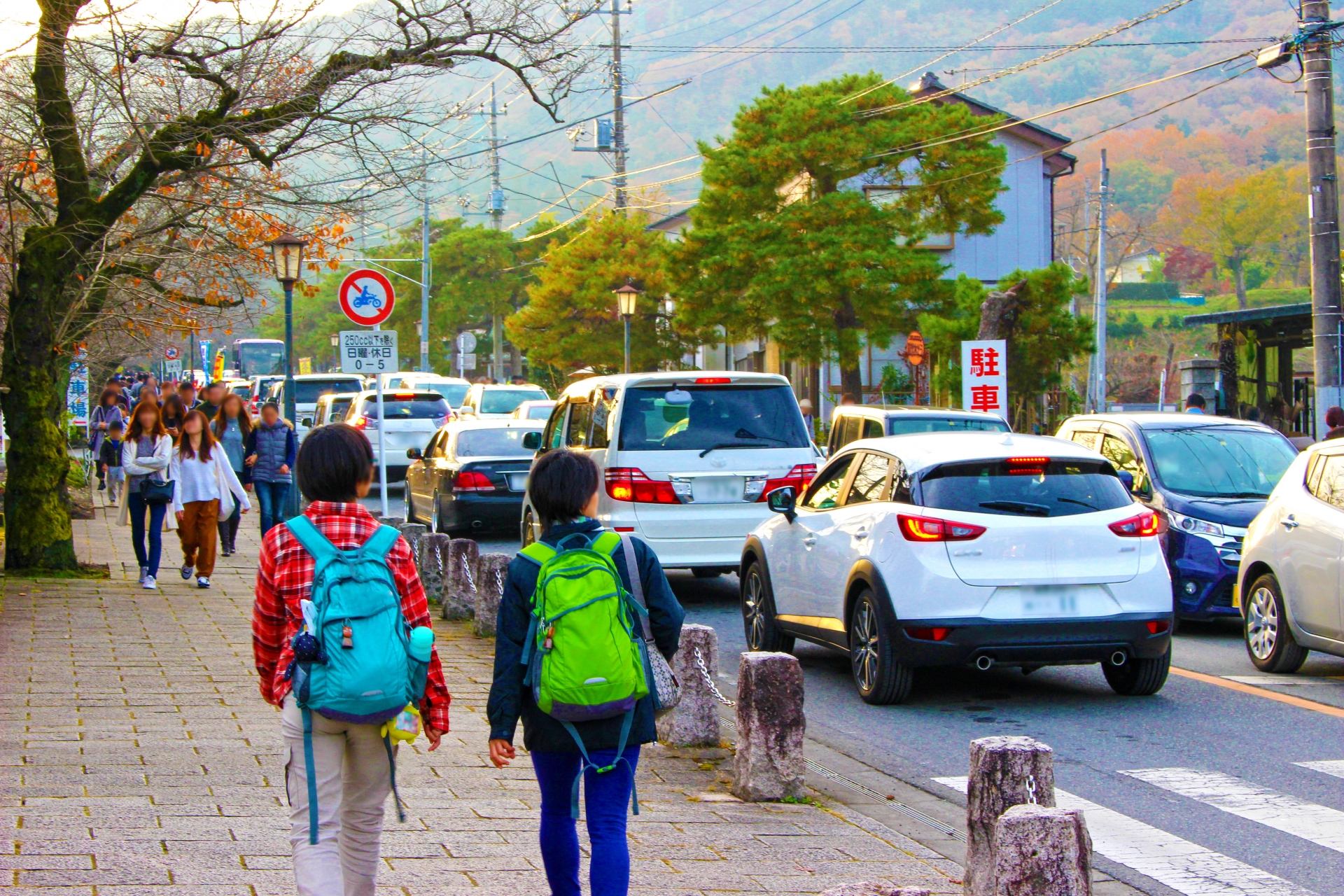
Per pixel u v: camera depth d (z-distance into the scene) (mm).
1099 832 14047
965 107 84750
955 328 74688
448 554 29719
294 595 8961
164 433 30688
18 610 26672
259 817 13094
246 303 40656
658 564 10070
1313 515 22047
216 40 30484
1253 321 69062
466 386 83625
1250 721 19422
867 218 82938
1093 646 19547
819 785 16062
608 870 9453
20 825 12539
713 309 87938
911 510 19922
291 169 32688
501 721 9562
